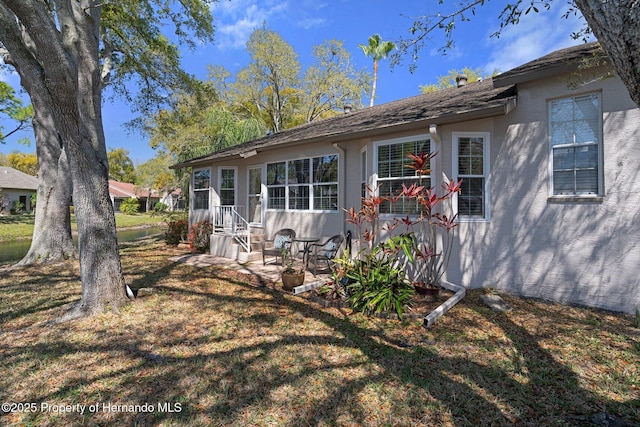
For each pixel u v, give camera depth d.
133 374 3.18
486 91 6.90
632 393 2.84
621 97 4.82
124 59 12.45
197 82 14.22
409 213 6.64
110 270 5.06
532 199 5.59
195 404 2.73
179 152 22.16
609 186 4.93
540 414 2.58
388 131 6.62
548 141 5.46
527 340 3.91
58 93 4.36
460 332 4.18
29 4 3.87
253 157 10.97
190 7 10.88
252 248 9.98
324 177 8.84
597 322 4.44
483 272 6.05
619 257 4.86
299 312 4.96
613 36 1.69
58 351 3.66
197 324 4.47
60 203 9.32
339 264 6.10
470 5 4.25
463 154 6.17
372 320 4.62
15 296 5.83
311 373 3.20
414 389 2.93
